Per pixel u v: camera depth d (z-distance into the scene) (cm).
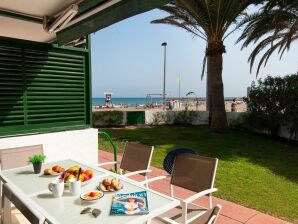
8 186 262
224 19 1113
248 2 1048
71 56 513
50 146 468
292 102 967
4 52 427
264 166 664
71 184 236
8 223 273
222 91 1227
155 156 758
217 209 191
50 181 276
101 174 300
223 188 498
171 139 1059
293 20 999
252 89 1152
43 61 474
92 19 366
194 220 222
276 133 1095
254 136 1133
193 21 1191
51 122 489
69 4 380
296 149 883
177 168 321
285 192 483
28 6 394
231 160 720
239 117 1305
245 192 479
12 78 438
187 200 250
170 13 1206
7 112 435
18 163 366
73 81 519
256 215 381
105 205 217
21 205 223
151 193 242
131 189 253
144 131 1323
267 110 1087
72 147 500
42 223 191
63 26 410
